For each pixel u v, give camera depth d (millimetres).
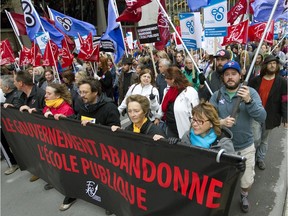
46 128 3443
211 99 3090
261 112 2689
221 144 2301
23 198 3885
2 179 4488
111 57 8289
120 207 2838
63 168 3395
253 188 3701
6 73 8156
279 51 9570
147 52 11062
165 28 5691
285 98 3855
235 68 2773
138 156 2447
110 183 2873
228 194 1900
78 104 3434
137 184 2512
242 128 2875
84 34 7824
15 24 6902
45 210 3566
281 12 4008
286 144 5074
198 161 2014
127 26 23281
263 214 3162
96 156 2926
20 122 3885
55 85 3656
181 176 2154
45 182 4250
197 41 4234
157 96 4156
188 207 2160
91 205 3561
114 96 7605
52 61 5652
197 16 4133
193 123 2422
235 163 1803
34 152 3865
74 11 20953
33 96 4168
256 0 4238
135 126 2887
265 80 3943
